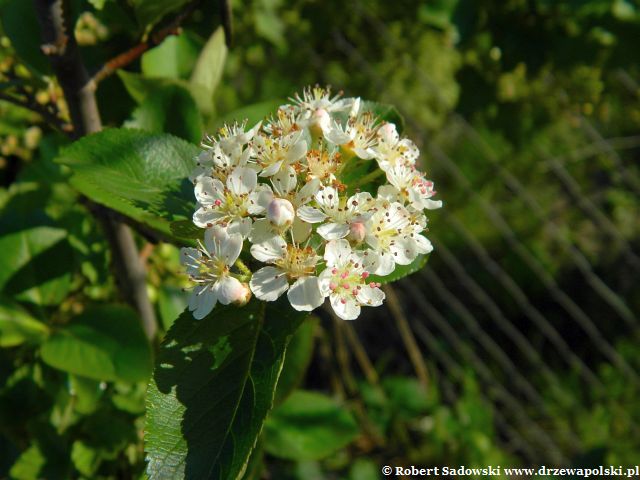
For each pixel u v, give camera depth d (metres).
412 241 0.14
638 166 0.43
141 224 0.19
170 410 0.13
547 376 0.38
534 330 0.42
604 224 0.40
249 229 0.14
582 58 0.31
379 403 0.35
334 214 0.14
